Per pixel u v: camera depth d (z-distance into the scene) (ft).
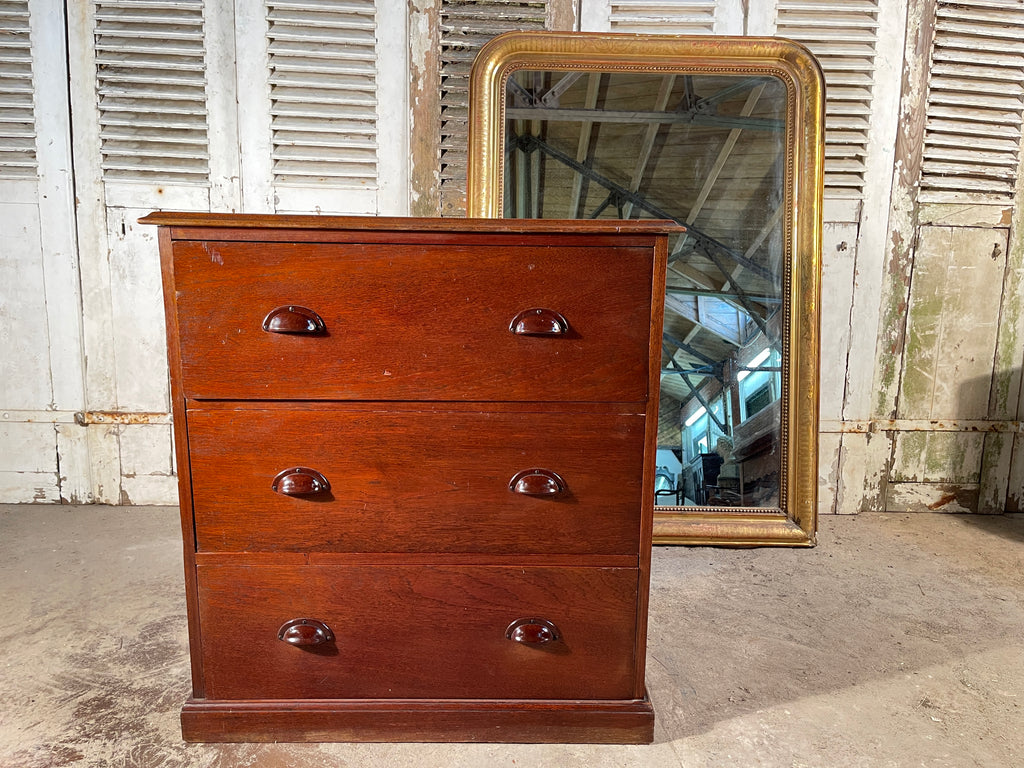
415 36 7.77
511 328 4.21
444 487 4.39
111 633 5.74
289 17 7.70
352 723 4.57
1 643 5.56
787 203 7.72
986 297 8.48
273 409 4.28
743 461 7.84
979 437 8.73
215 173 8.00
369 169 8.05
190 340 4.19
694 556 7.53
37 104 7.84
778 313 7.82
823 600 6.59
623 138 7.70
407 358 4.25
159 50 7.70
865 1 7.91
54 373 8.30
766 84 7.68
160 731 4.63
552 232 4.10
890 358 8.55
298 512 4.38
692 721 4.85
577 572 4.50
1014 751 4.59
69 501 8.53
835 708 5.00
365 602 4.50
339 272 4.15
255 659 4.54
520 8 7.79
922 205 8.28
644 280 4.21
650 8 7.83
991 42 8.01
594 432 4.36
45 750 4.42
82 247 8.09
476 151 7.60
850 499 8.80
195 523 4.38
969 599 6.65
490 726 4.60
